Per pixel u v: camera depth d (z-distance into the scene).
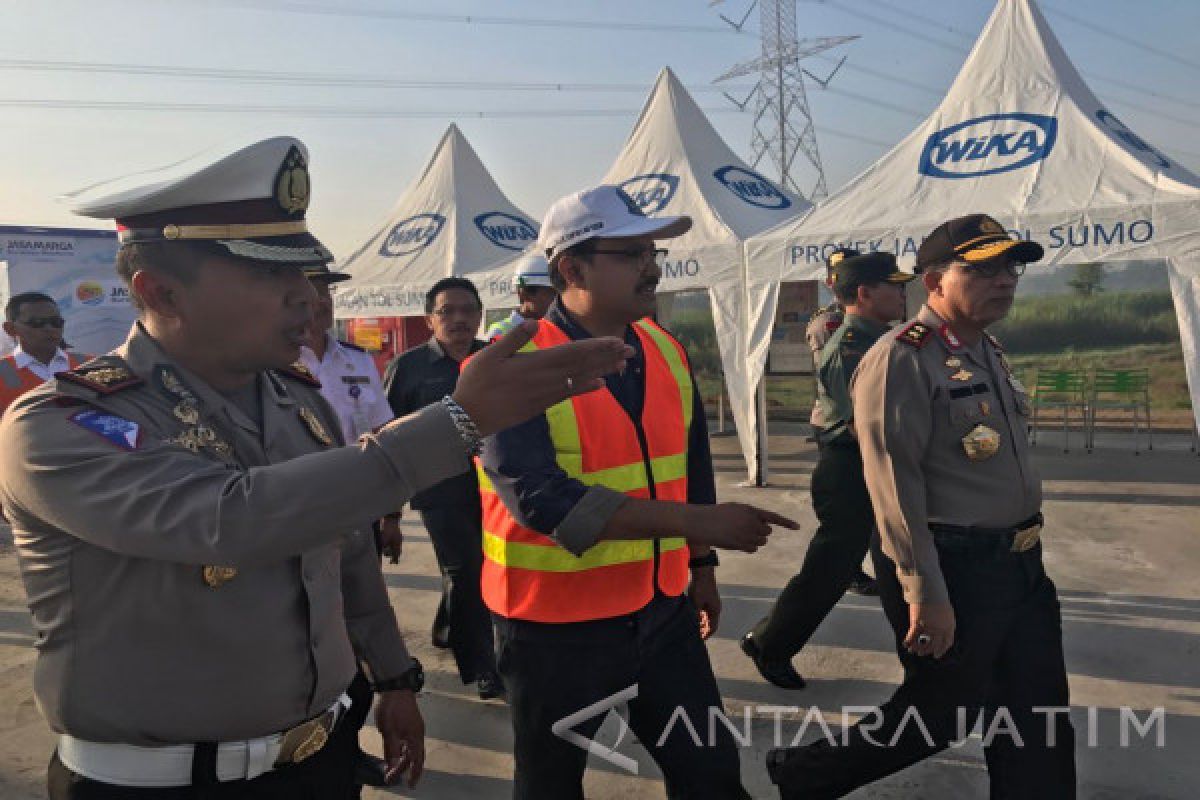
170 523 0.98
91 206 1.15
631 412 1.97
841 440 3.42
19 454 1.07
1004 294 2.17
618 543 1.87
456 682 3.81
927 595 2.14
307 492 0.95
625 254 1.93
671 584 1.99
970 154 6.98
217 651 1.18
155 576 1.14
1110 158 6.36
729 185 8.63
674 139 8.95
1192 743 3.06
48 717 1.19
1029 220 6.21
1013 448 2.20
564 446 1.84
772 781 2.59
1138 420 10.98
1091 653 3.88
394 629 1.72
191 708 1.18
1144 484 7.39
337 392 3.25
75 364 5.90
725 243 7.64
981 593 2.18
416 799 2.89
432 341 3.93
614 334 2.02
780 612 3.52
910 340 2.20
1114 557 5.34
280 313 1.20
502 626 1.94
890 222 6.77
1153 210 5.79
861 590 4.80
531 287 4.04
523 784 1.96
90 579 1.14
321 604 1.31
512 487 1.72
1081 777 2.86
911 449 2.16
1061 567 5.18
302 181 1.22
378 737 3.32
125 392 1.16
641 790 2.90
